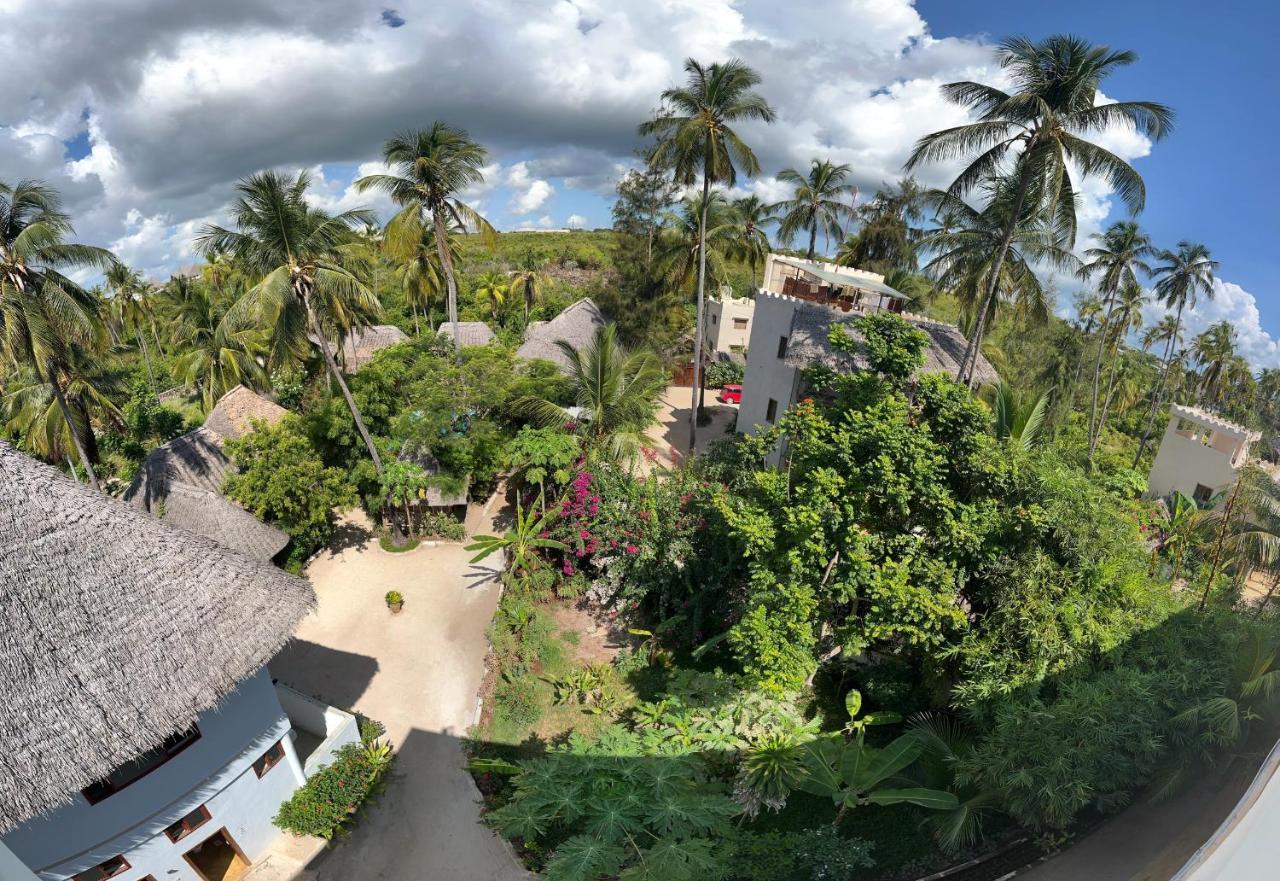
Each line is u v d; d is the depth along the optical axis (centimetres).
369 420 2372
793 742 1209
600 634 1838
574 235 10912
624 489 1950
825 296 2623
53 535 971
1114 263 3356
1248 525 1822
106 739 905
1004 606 1202
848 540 1233
